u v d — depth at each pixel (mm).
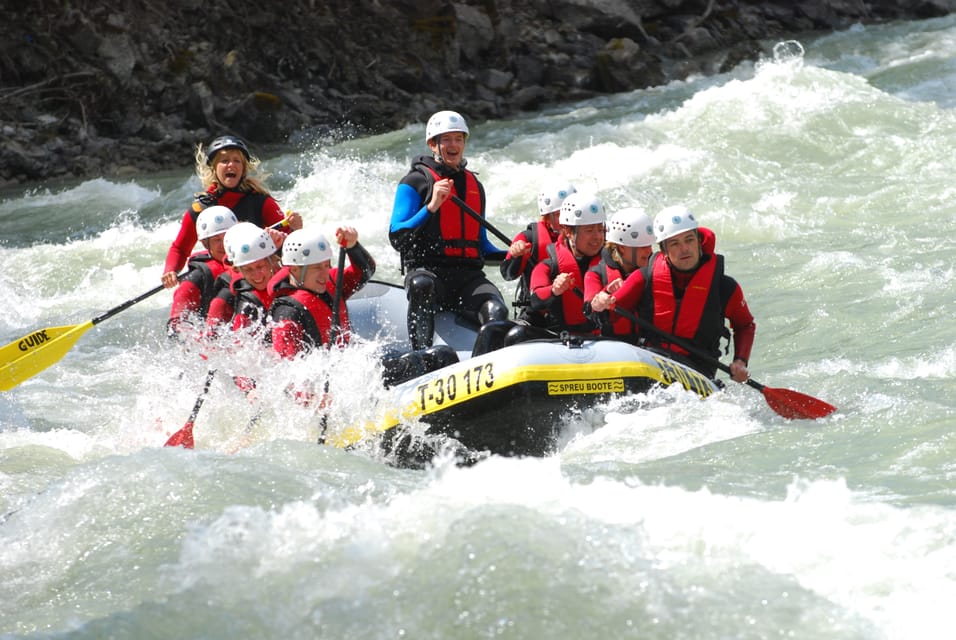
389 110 55719
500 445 15734
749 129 36844
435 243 18625
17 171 49031
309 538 10914
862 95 38031
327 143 52656
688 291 16891
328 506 12234
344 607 9773
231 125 53062
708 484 12773
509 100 57375
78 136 51469
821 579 10070
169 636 9859
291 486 13008
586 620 9242
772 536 10766
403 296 19078
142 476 13281
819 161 34469
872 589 9844
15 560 11891
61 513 12672
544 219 18156
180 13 56469
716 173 33812
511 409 15430
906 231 26938
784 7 67562
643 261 17234
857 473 12938
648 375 16125
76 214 41312
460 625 9336
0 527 12648
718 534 10734
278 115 53000
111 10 54938
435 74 58656
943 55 55281
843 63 56906
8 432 18500
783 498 12070
